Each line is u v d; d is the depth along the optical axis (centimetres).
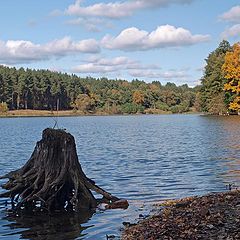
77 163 1784
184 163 3142
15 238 1345
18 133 6925
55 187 1727
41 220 1570
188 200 1753
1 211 1703
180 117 14062
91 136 6394
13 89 16225
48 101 17262
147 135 6469
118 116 16575
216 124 8388
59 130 1780
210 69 12244
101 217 1584
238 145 4375
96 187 1811
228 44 12706
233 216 1380
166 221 1410
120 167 2980
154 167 2958
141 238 1244
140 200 1864
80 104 17638
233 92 11100
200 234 1208
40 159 1766
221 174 2564
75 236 1354
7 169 2942
